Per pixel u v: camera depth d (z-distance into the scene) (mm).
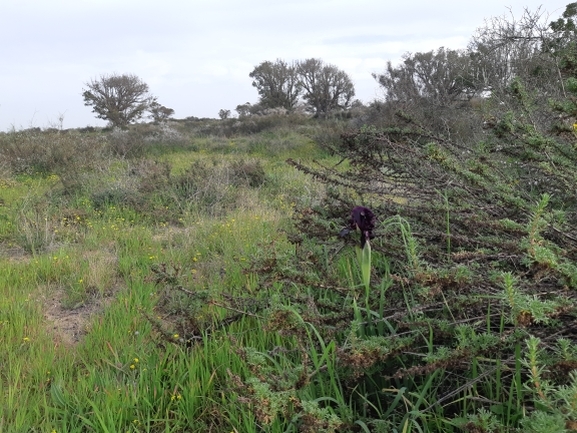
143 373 2908
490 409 1996
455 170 2777
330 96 39469
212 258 5371
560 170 2861
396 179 3803
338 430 2102
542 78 7316
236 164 10523
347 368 2375
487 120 3424
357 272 3309
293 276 2686
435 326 2285
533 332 2072
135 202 8398
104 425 2367
